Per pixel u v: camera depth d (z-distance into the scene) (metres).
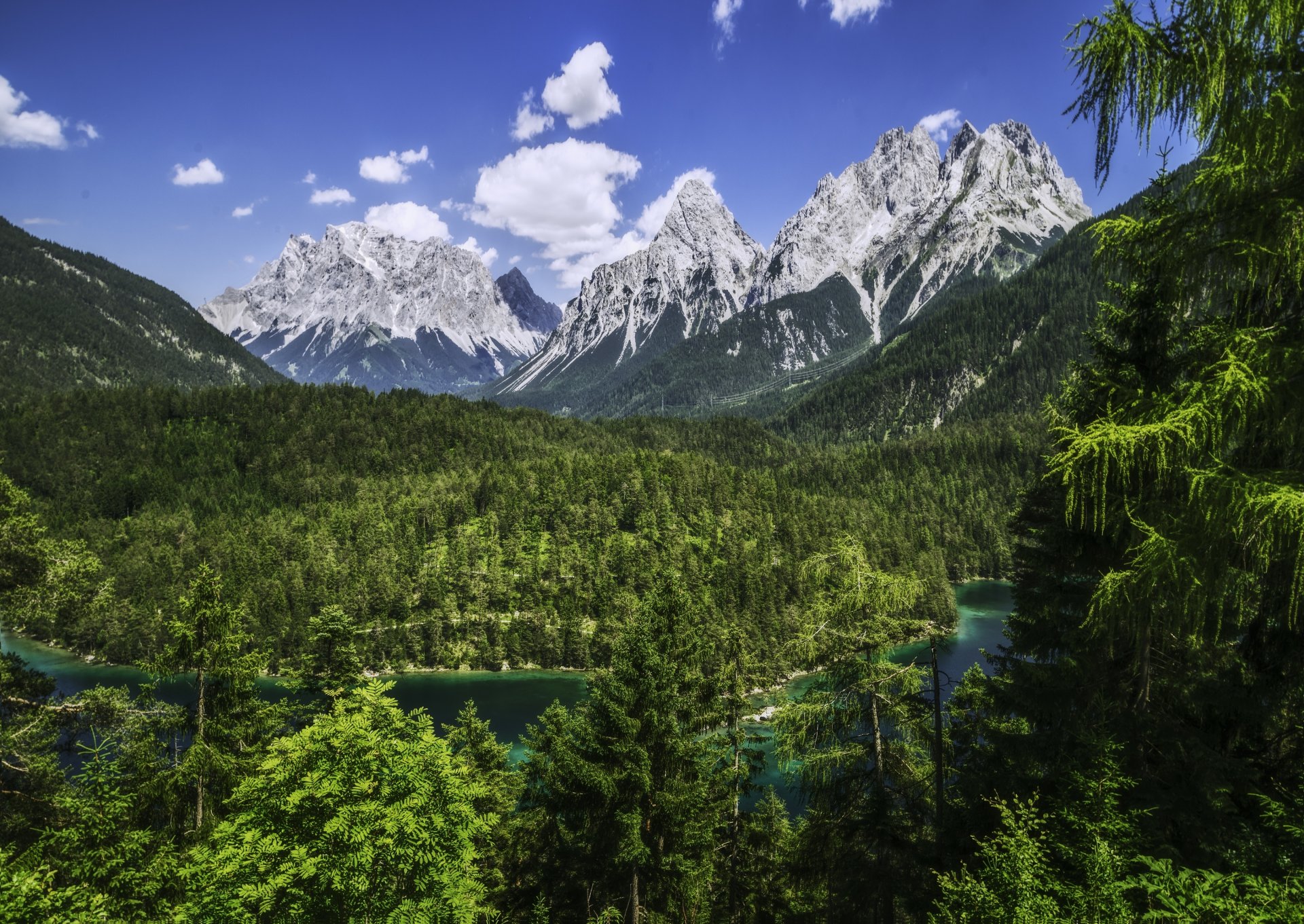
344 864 11.91
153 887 12.73
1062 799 12.10
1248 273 8.16
